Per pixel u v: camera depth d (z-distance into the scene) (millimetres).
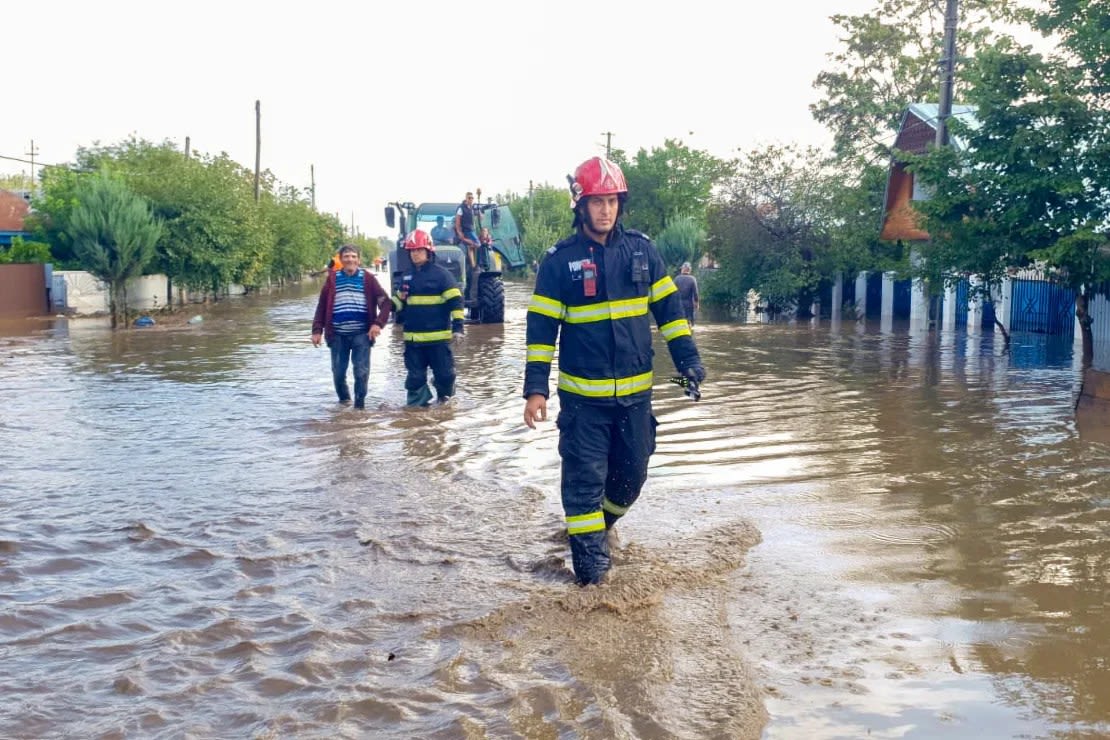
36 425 9586
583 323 4684
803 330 24016
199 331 22641
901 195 27172
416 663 3828
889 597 4512
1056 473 7102
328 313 10539
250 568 5059
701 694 3494
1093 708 3381
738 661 3773
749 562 5070
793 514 6023
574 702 3459
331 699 3500
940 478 6980
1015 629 4105
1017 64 13812
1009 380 13094
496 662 3822
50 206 32906
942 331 23109
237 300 39281
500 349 17594
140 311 30891
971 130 14406
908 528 5672
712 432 9000
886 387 12367
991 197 14367
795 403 10867
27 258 29969
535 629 4160
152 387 12430
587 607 4352
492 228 25641
